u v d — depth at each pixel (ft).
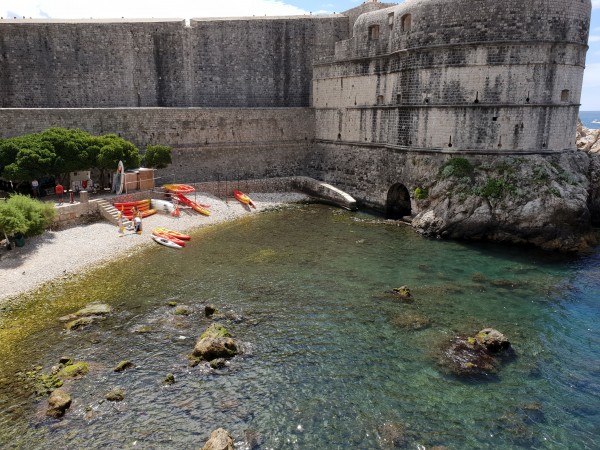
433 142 133.18
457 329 77.71
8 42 158.61
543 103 125.49
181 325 76.54
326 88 173.17
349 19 179.63
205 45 175.11
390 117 146.61
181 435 53.83
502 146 127.24
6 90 161.38
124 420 55.72
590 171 139.95
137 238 116.67
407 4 135.13
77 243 108.17
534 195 118.83
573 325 79.77
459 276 99.76
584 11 125.90
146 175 142.00
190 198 149.48
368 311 83.41
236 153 169.37
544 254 114.21
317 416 57.52
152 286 91.45
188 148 160.25
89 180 136.26
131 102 172.45
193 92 177.37
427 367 67.36
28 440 52.19
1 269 92.02
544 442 53.98
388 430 55.42
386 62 146.41
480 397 61.31
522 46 121.29
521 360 69.62
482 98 125.70
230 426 55.57
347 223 140.05
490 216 121.08
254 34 177.88
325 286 93.56
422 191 135.23
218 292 89.81
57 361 65.82
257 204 158.40
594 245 121.39
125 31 167.22
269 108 172.45
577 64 129.39
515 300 88.79
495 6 120.06
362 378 64.75
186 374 64.39
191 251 112.27
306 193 175.32
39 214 103.24
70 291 87.56
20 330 73.36
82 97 167.63
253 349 70.95
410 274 100.42
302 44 181.57
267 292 90.38
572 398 61.36
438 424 56.59
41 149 120.37
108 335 73.05
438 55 128.36
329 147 175.52
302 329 77.05
